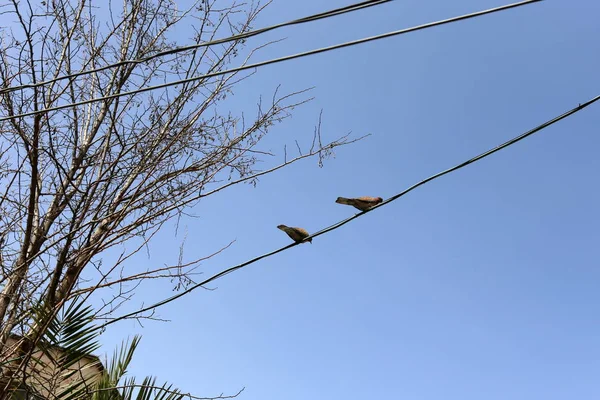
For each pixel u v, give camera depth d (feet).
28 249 20.22
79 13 22.07
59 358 18.69
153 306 18.11
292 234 14.61
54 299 19.40
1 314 18.65
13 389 17.38
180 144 23.12
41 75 20.62
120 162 22.21
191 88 24.08
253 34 13.48
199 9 24.70
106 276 20.08
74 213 20.45
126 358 21.01
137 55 23.49
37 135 19.61
